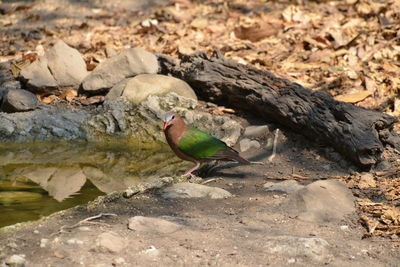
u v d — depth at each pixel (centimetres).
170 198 905
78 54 1402
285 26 1658
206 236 768
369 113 1072
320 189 876
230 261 705
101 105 1302
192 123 1239
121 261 695
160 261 703
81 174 1056
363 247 751
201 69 1316
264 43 1584
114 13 1911
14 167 1091
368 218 823
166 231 778
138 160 1140
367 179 953
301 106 1136
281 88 1209
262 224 812
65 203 905
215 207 876
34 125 1257
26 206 890
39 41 1683
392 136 1074
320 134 1089
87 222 797
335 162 1047
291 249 727
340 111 1087
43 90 1352
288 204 862
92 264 689
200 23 1739
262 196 916
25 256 700
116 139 1246
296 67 1427
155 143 1234
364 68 1400
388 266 705
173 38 1653
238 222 818
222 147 1004
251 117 1251
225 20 1784
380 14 1678
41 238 746
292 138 1149
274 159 1083
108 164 1116
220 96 1295
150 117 1256
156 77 1316
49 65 1366
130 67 1348
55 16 1897
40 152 1183
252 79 1255
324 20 1694
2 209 876
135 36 1702
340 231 798
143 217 800
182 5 1931
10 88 1334
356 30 1595
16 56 1562
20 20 1862
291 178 990
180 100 1273
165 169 1084
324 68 1408
